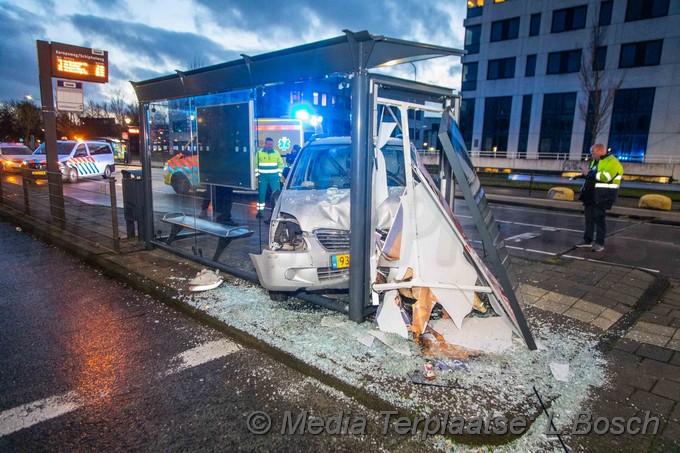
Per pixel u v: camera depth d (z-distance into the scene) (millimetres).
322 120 5777
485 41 36469
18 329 4086
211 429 2650
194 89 5289
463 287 3672
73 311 4531
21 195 12188
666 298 5059
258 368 3357
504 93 35906
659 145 28969
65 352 3637
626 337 3889
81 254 6578
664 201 13164
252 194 8492
